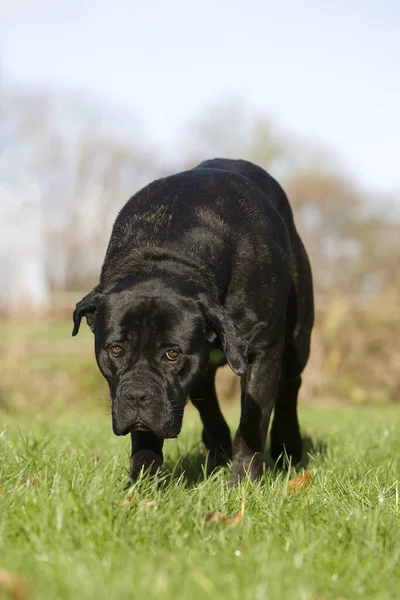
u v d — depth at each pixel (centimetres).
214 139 6138
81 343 2019
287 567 395
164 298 576
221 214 652
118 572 380
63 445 812
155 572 375
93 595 343
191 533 454
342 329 2044
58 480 514
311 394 2028
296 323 771
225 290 633
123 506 477
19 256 8025
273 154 5934
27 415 1772
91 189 8150
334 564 416
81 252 8088
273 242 676
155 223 644
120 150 8106
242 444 657
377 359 2039
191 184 676
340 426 1200
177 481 561
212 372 760
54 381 1892
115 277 612
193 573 374
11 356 1883
